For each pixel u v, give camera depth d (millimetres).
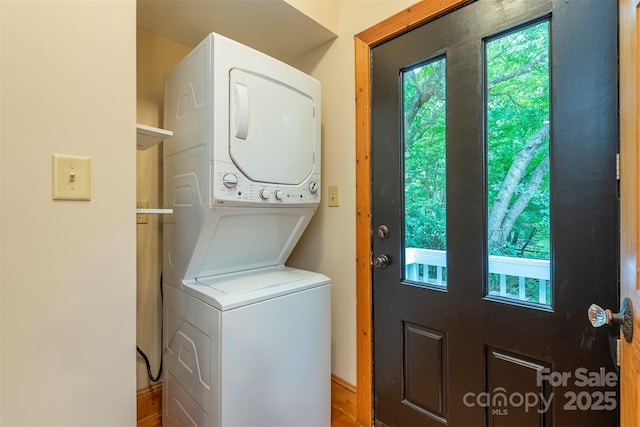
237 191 1227
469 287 1232
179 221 1389
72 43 810
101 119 858
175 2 1407
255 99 1284
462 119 1242
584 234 978
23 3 741
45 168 771
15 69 731
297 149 1468
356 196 1606
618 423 935
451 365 1284
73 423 819
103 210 862
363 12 1578
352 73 1625
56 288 792
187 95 1320
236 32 1652
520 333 1113
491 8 1170
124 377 904
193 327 1261
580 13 982
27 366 755
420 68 1387
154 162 1662
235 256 1473
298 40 1730
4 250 725
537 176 1084
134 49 922
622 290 759
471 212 1222
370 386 1554
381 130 1506
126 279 905
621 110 789
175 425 1403
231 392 1110
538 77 1080
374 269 1542
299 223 1604
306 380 1370
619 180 905
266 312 1219
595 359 966
